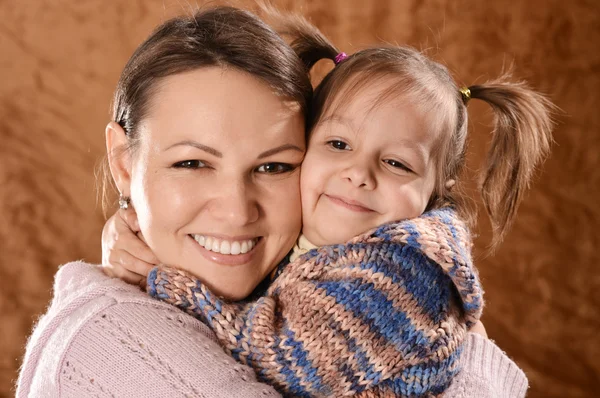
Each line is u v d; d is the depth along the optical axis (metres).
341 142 1.33
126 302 1.20
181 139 1.20
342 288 1.22
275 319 1.23
